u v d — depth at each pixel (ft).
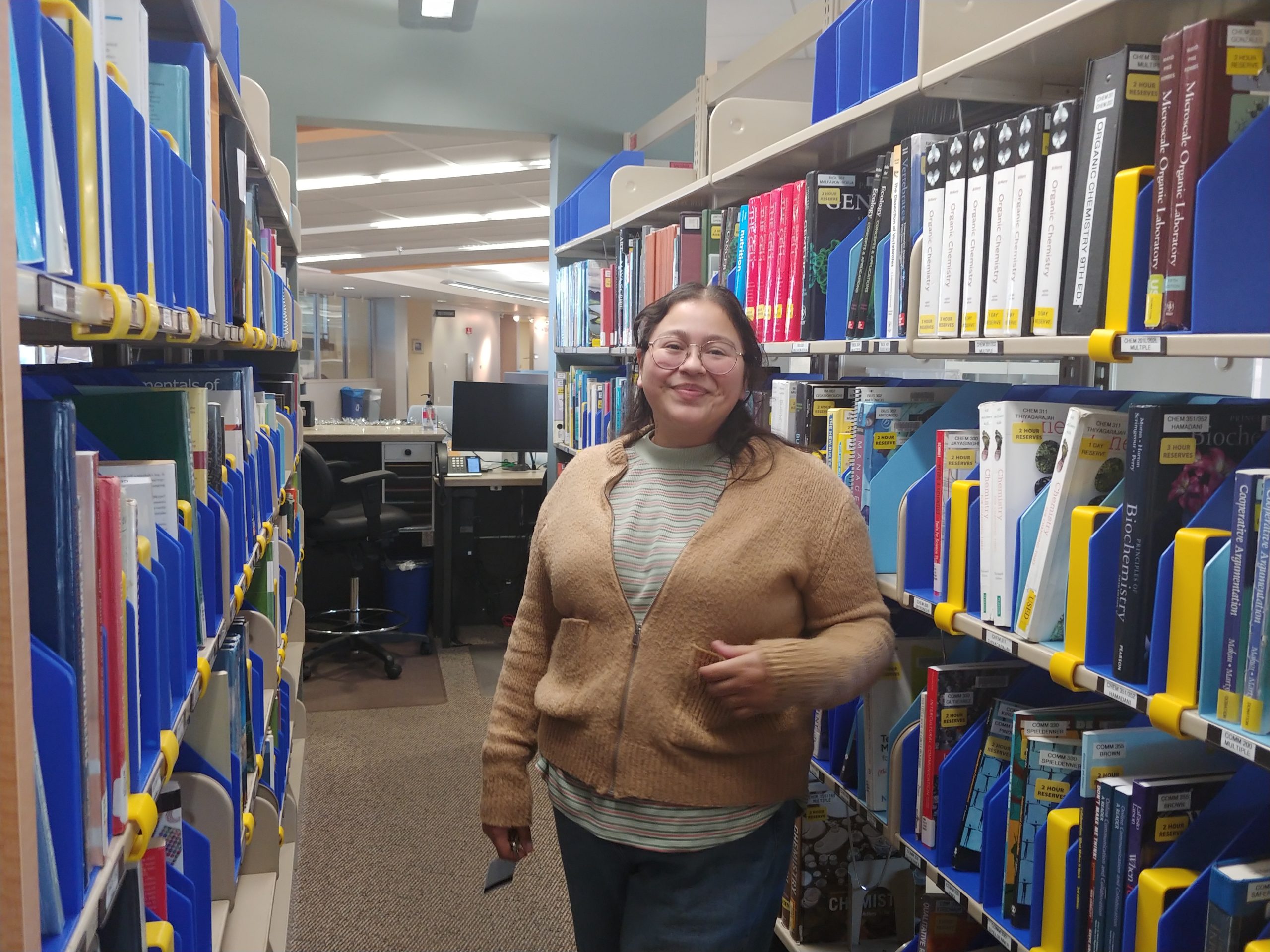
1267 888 3.30
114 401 4.14
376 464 16.88
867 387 5.74
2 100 1.92
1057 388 5.09
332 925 7.89
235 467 5.69
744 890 4.54
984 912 4.62
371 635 16.15
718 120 8.80
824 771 6.40
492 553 17.22
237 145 5.42
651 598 4.56
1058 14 4.04
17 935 2.05
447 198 28.84
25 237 2.13
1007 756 4.89
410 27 14.42
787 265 6.85
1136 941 3.69
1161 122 3.52
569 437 14.55
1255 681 3.17
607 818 4.59
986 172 4.57
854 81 6.31
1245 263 3.37
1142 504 3.65
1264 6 3.70
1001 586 4.48
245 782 6.23
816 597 4.62
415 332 62.28
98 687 2.54
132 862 2.97
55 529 2.35
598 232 12.54
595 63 15.46
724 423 4.97
